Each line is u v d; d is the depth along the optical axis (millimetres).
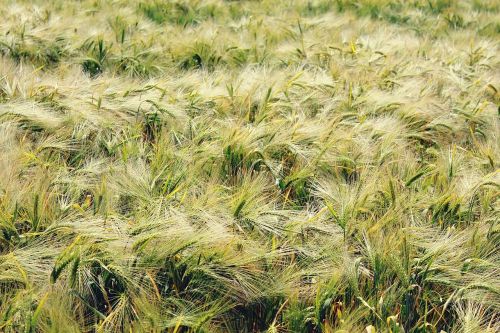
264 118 3320
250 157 2957
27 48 4605
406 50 5203
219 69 4641
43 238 2189
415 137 3543
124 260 2078
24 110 3068
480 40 6148
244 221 2385
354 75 4414
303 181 2838
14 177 2508
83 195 2711
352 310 2145
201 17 6586
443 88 4262
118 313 2008
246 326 2092
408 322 2094
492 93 4211
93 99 3377
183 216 2262
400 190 2771
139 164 2746
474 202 2689
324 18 6488
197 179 2664
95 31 5180
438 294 2184
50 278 1924
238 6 7383
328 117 3447
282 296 2133
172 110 3295
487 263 2148
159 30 5621
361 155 3031
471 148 3381
